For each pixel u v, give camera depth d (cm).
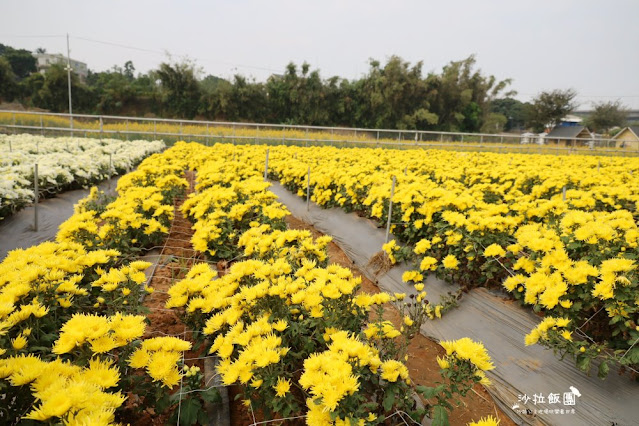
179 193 860
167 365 221
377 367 236
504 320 396
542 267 356
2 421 183
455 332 417
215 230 521
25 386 190
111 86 4656
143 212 609
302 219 904
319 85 4762
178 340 242
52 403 162
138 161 1409
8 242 598
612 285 301
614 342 314
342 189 831
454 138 3328
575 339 331
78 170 906
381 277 566
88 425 150
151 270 509
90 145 1554
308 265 330
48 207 756
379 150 1582
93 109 4750
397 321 459
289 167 1077
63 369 193
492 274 433
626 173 987
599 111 6625
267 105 4759
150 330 369
